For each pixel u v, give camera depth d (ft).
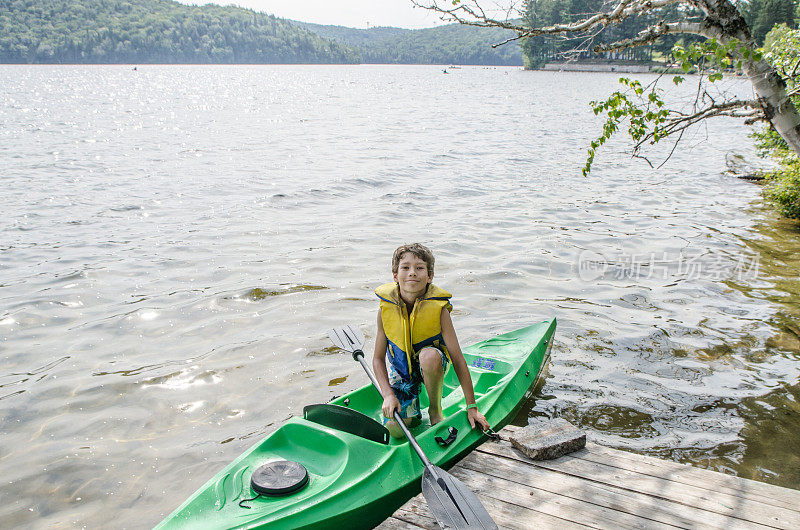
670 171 50.49
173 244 28.84
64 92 207.62
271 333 19.15
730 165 52.37
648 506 9.70
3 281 23.76
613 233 31.24
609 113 13.43
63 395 15.60
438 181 45.60
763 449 13.12
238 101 166.81
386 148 65.10
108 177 46.93
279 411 14.83
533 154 60.75
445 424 11.88
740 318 20.29
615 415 14.48
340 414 11.09
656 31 13.04
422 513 9.66
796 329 19.30
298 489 9.70
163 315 20.61
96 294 22.49
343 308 21.15
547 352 16.92
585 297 22.30
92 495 11.86
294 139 74.38
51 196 39.50
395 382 12.40
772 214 35.63
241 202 37.91
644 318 20.34
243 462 10.50
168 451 13.28
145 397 15.51
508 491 10.17
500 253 27.61
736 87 102.63
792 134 12.39
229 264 25.91
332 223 32.96
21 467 12.70
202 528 8.93
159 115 116.16
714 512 9.48
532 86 243.19
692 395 15.40
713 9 12.14
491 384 14.96
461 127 89.92
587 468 10.83
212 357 17.63
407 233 30.94
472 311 21.03
